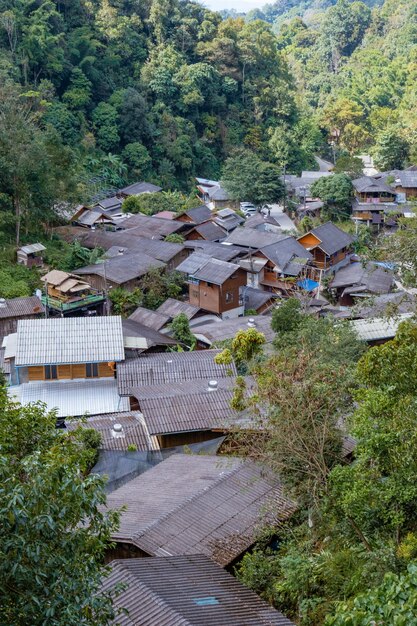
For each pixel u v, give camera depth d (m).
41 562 8.28
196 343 37.72
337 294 48.62
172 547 17.20
